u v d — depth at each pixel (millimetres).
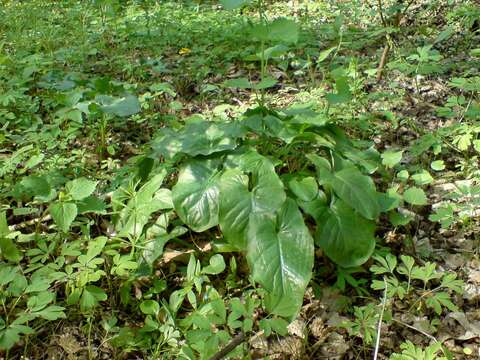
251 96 1400
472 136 1042
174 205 807
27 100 1281
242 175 788
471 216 936
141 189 837
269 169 788
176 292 736
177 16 2117
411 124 1181
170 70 1551
